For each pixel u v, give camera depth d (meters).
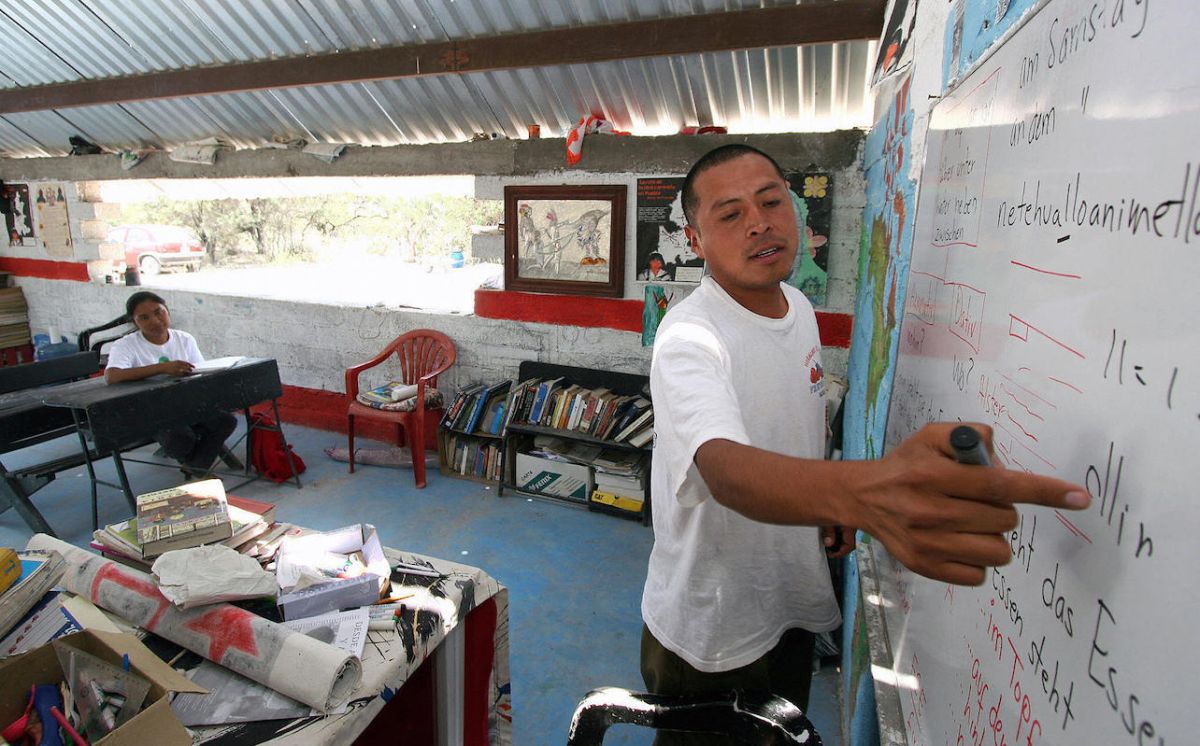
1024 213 0.66
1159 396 0.39
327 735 1.11
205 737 1.09
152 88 4.12
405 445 4.52
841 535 1.29
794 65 3.04
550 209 3.86
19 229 6.02
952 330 0.91
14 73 4.45
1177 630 0.36
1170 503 0.38
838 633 2.40
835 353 3.35
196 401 3.45
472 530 3.42
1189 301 0.37
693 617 1.24
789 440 1.21
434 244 9.93
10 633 1.29
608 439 3.53
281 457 3.98
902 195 1.63
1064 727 0.49
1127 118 0.45
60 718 0.98
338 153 4.35
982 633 0.69
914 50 1.59
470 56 3.32
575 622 2.68
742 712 1.12
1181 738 0.35
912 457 0.47
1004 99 0.76
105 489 3.96
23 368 3.95
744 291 1.18
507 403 3.82
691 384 0.88
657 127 3.67
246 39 3.70
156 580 1.37
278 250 10.64
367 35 3.48
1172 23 0.40
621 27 3.03
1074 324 0.52
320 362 4.91
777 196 1.11
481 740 1.67
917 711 0.89
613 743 2.08
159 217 10.57
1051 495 0.40
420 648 1.34
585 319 3.94
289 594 1.38
